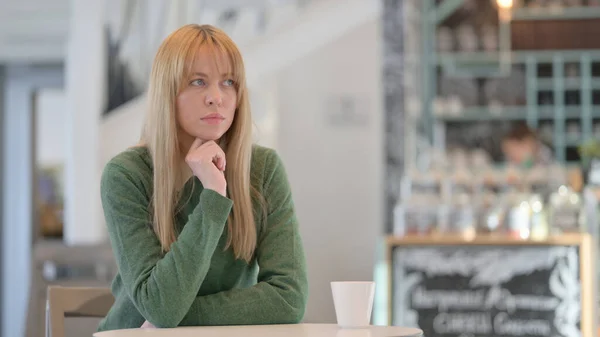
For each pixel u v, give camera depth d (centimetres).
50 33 878
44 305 339
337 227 878
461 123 913
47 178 963
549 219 487
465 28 909
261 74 877
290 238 236
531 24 928
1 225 940
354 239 877
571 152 912
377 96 883
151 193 228
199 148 218
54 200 963
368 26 886
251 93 877
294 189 880
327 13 880
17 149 941
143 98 783
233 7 852
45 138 967
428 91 903
